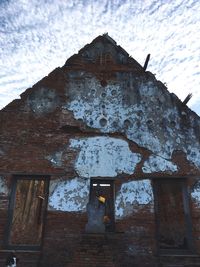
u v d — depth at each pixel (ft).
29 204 40.45
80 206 23.99
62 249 22.65
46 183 24.99
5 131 25.95
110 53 29.86
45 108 26.99
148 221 23.86
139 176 25.23
